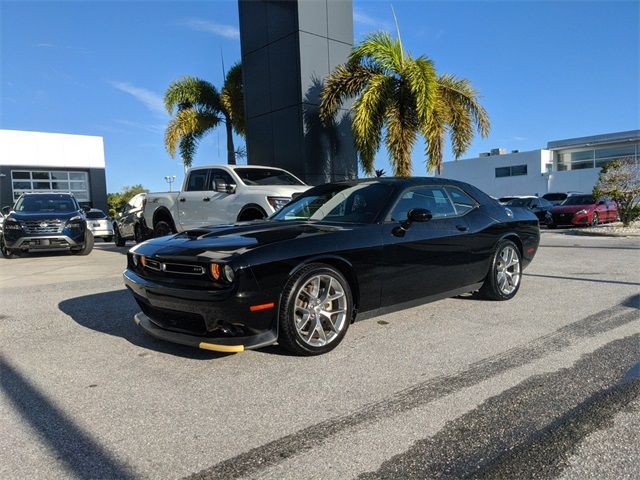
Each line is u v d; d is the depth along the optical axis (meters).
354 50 12.86
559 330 4.79
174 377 3.75
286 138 13.07
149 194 11.48
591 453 2.64
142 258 4.33
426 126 12.16
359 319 4.49
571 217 21.16
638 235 15.38
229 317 3.75
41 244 11.82
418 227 4.93
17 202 13.01
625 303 5.84
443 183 5.59
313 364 3.96
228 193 9.09
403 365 3.93
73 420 3.10
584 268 8.56
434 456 2.63
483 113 14.15
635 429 2.88
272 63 13.30
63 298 6.75
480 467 2.52
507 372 3.75
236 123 18.61
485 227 5.67
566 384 3.51
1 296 6.98
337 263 4.29
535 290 6.67
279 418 3.07
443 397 3.33
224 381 3.65
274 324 3.93
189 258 3.91
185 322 4.13
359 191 5.25
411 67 12.27
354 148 13.59
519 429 2.90
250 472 2.50
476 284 5.66
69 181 31.94
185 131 18.38
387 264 4.55
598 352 4.14
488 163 38.56
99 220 21.52
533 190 35.97
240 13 14.16
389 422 3.00
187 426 2.99
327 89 12.59
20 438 2.88
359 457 2.63
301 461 2.59
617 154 34.09
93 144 32.75
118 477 2.48
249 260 3.76
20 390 3.58
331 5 13.13
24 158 30.03
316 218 5.18
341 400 3.31
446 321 5.16
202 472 2.51
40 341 4.75
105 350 4.42
